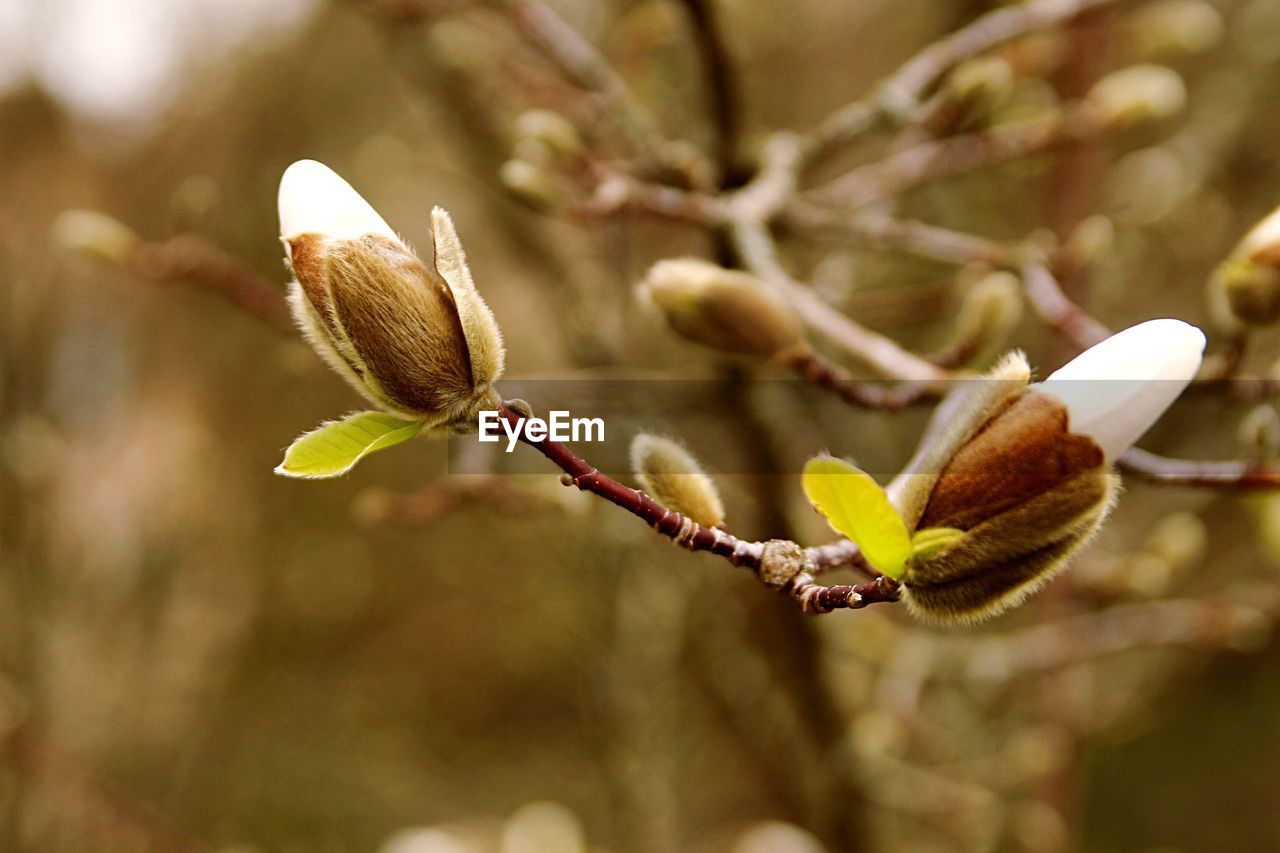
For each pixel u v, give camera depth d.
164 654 1.30
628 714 0.91
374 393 0.46
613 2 0.95
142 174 1.54
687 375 0.76
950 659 0.82
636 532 0.84
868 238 0.60
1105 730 1.00
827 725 0.80
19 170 1.50
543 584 1.28
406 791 1.86
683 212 0.58
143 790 1.23
